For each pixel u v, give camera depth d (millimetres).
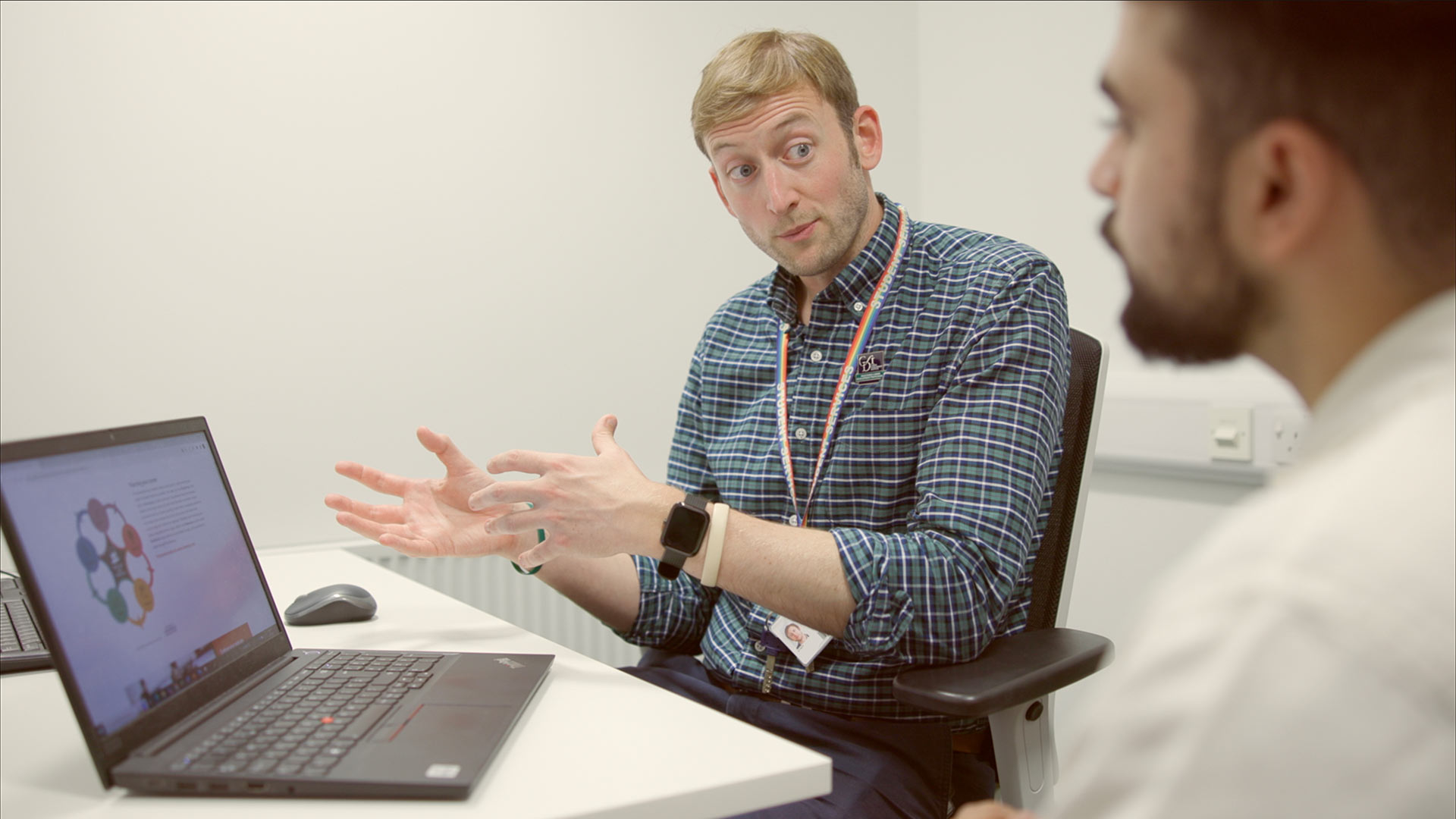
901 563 1067
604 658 2354
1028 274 1217
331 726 742
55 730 824
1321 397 318
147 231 1981
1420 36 274
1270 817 271
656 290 2459
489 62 2262
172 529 842
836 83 1302
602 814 636
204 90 2018
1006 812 605
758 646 1280
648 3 2416
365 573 1428
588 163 2371
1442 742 264
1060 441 1217
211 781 657
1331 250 292
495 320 2291
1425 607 268
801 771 704
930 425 1198
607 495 1054
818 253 1297
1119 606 2152
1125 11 312
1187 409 1958
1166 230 304
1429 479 283
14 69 1872
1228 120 289
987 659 1038
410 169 2197
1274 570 286
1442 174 279
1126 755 298
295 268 2102
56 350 1922
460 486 1170
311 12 2098
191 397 2025
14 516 663
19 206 1886
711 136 1303
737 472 1376
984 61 2523
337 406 2148
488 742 711
